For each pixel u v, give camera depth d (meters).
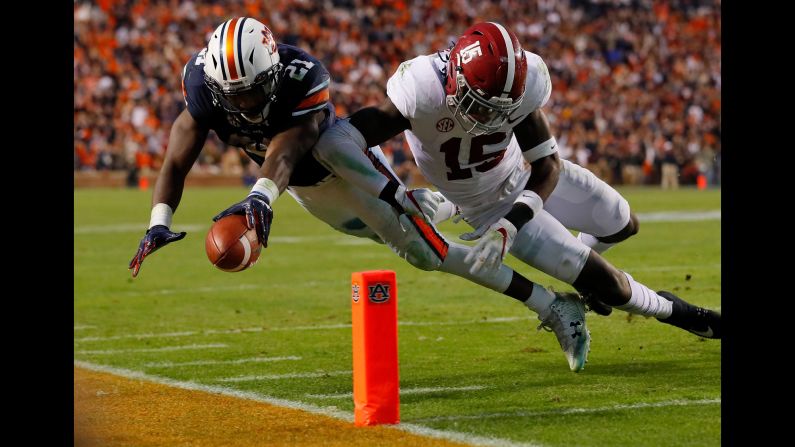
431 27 47.66
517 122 7.82
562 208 8.94
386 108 7.78
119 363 9.08
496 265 7.43
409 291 13.79
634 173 44.97
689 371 8.23
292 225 25.28
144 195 36.41
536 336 10.16
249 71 6.91
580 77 47.19
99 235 22.67
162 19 43.69
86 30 42.41
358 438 6.21
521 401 7.20
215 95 7.28
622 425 6.45
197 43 43.75
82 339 10.52
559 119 45.50
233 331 10.91
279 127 7.35
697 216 26.12
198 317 11.98
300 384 8.00
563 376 8.14
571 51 48.19
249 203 6.67
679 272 15.06
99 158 41.50
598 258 8.38
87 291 14.41
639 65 48.44
